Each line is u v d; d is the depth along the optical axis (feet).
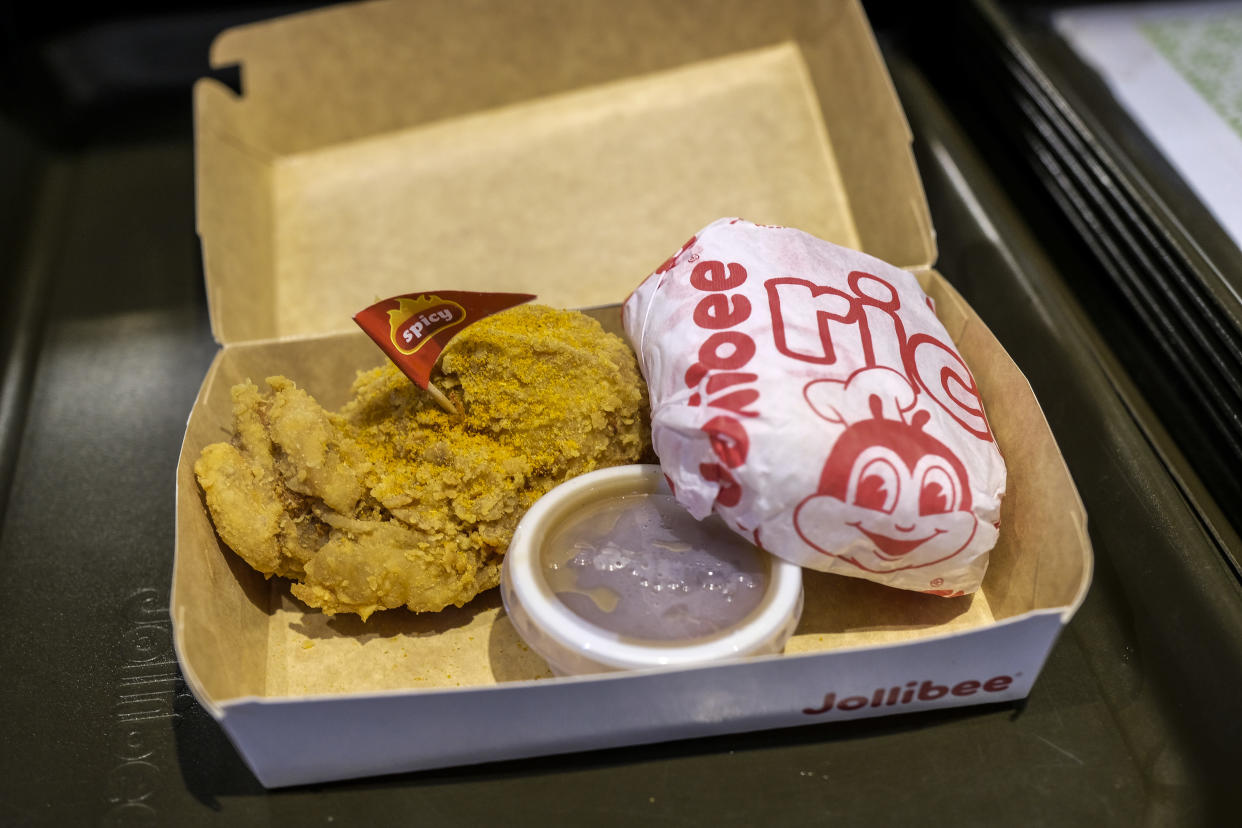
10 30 1.51
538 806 0.69
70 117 1.49
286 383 0.81
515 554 0.73
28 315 1.20
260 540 0.76
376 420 0.85
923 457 0.69
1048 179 1.13
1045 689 0.74
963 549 0.72
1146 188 1.02
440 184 1.20
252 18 1.59
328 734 0.65
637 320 0.81
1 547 0.94
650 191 1.16
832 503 0.68
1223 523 0.85
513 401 0.80
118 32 1.60
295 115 1.23
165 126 1.47
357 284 1.13
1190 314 0.93
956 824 0.67
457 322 0.80
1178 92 1.18
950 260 1.12
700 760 0.71
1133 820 0.67
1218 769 0.69
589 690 0.63
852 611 0.80
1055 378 0.97
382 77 1.22
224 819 0.70
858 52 1.12
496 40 1.21
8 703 0.81
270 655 0.80
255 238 1.14
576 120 1.23
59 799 0.74
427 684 0.78
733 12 1.22
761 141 1.19
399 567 0.76
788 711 0.69
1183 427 0.92
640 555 0.74
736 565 0.73
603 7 1.21
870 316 0.77
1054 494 0.72
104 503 0.98
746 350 0.71
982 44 1.29
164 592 0.89
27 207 1.34
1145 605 0.79
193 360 1.13
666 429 0.71
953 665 0.66
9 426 1.07
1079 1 1.33
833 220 1.12
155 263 1.26
